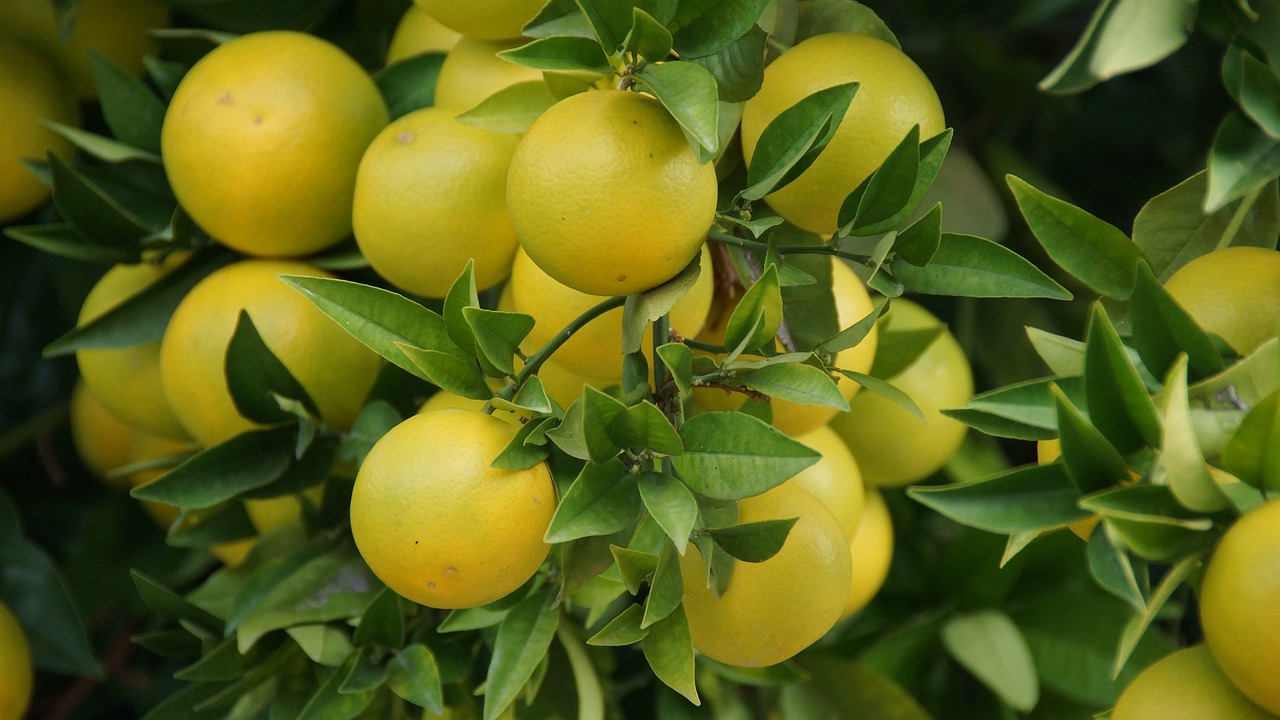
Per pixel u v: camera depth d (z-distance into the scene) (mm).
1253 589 1433
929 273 1544
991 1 1916
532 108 1599
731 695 1860
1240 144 1559
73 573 1875
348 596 1688
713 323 1640
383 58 1821
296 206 1673
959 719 1893
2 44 1784
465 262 1637
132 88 1740
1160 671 1488
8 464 1976
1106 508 1449
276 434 1688
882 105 1567
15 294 1936
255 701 1685
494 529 1500
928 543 1930
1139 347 1505
